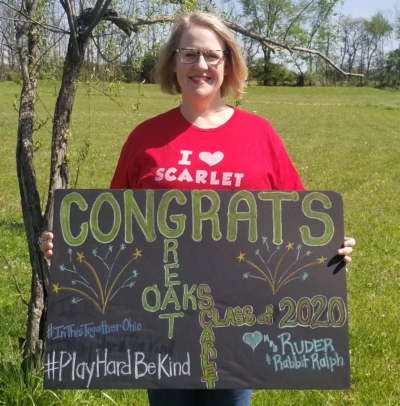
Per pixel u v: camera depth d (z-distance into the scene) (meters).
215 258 2.76
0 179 12.24
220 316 2.74
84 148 5.57
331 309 2.76
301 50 3.58
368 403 4.07
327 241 2.78
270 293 2.76
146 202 2.75
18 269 6.48
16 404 3.62
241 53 3.12
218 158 2.82
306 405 4.01
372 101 58.31
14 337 4.75
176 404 2.86
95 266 2.74
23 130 3.74
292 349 2.74
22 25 3.72
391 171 15.73
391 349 4.85
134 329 2.72
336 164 16.81
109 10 3.66
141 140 2.95
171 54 3.12
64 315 2.72
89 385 2.70
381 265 7.36
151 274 2.75
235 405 2.83
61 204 2.74
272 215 2.77
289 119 35.22
